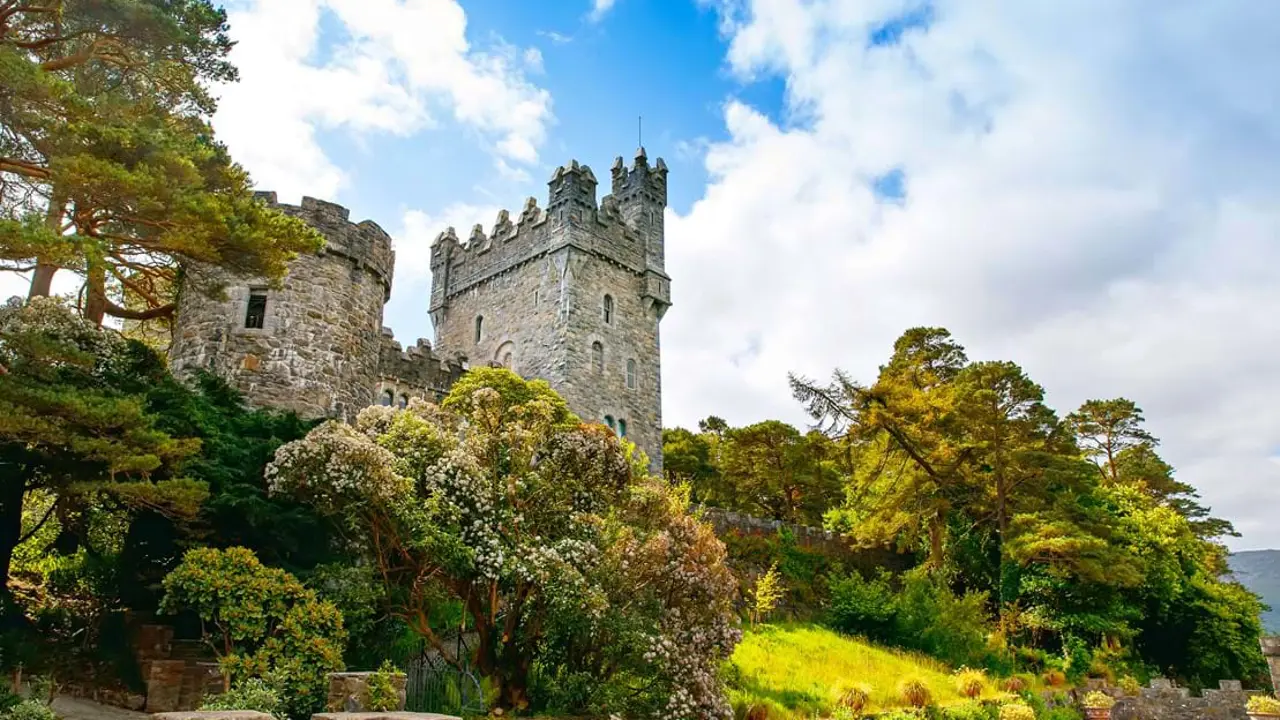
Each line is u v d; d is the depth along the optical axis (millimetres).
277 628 13680
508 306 44688
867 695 20766
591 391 41062
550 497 16969
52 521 19406
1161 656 35688
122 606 16750
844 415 36094
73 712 13359
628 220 47281
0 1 17516
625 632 15281
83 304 21484
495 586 16172
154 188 15211
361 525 16109
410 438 17078
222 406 19016
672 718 15086
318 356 23500
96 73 18453
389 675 12086
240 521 16641
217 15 18672
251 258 17484
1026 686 26859
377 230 26031
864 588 30922
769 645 25125
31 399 13250
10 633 14992
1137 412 53219
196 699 14555
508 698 15992
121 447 13648
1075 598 32312
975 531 36312
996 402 34000
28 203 17188
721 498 50844
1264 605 37469
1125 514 36656
